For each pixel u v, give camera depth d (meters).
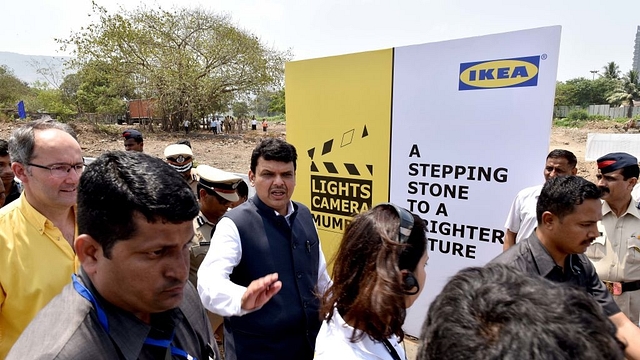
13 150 1.63
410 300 1.21
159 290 0.89
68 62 22.27
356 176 3.42
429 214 3.08
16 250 1.57
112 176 0.86
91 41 21.81
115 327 0.92
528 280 0.67
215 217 2.76
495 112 2.69
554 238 1.69
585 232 1.61
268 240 1.93
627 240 2.67
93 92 31.02
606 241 2.75
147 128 26.61
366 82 3.25
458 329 0.62
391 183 3.23
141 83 23.72
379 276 1.08
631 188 2.65
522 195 2.60
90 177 0.87
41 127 1.66
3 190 2.63
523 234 2.57
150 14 22.95
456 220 2.96
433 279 3.13
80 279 0.97
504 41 2.59
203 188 2.71
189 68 23.73
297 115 3.73
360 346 1.10
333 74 3.43
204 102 25.12
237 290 1.56
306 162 3.74
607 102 54.31
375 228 1.14
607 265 2.74
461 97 2.82
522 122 2.59
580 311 0.60
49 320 0.91
